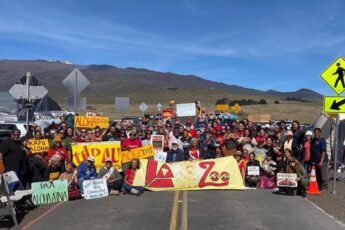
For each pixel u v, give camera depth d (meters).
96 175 14.30
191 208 11.80
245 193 14.59
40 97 18.48
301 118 90.00
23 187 13.09
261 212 11.30
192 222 10.13
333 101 14.77
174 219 10.43
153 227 9.66
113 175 14.36
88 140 17.34
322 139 15.45
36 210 11.77
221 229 9.49
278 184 14.21
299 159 15.91
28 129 17.83
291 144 16.16
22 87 18.33
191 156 17.34
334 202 12.98
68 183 13.49
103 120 19.80
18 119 38.84
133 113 100.31
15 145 12.47
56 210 11.62
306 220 10.43
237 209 11.66
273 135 19.88
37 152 15.25
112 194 14.12
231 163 15.68
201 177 15.42
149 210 11.54
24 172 12.71
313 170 14.78
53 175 13.77
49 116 37.47
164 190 15.18
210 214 11.00
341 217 10.85
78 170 14.00
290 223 10.10
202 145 17.94
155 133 20.52
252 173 16.06
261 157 17.47
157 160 15.86
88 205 12.34
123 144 16.84
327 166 15.81
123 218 10.59
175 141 17.47
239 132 21.42
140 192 14.27
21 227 9.79
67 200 12.99
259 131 20.50
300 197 13.80
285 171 14.63
